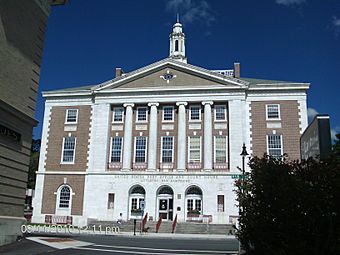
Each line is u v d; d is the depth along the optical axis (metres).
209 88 46.38
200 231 40.03
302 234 12.87
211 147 45.22
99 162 47.06
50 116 50.16
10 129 19.08
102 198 45.84
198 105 47.12
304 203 12.83
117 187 45.84
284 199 13.12
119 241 24.42
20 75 20.25
